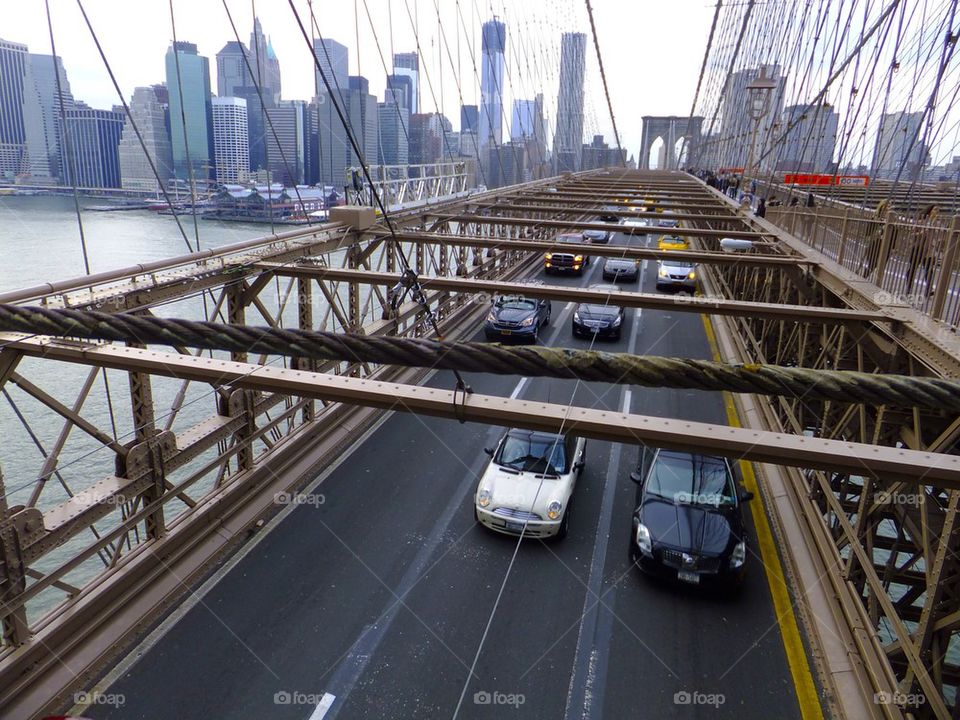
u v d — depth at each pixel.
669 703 6.93
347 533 9.69
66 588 7.26
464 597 8.41
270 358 15.09
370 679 7.09
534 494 9.80
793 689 7.16
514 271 27.80
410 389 4.23
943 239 8.36
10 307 3.06
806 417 12.90
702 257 13.06
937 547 6.41
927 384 2.88
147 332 3.12
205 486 13.12
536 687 7.07
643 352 19.75
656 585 8.80
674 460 10.13
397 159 17.70
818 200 16.70
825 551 9.19
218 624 7.78
